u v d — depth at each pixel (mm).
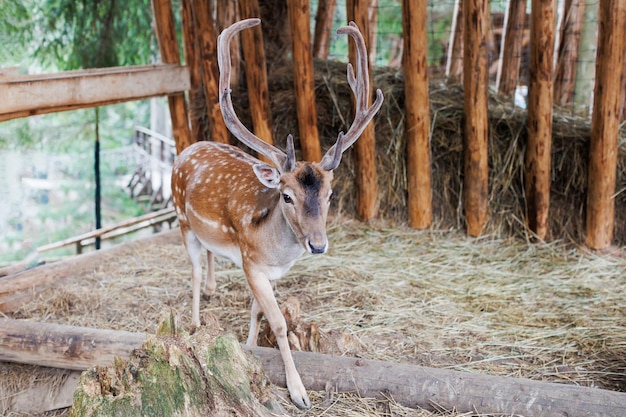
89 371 3104
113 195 12359
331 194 3268
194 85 6145
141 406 2973
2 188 10758
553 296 4723
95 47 7195
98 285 5004
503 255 5402
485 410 3262
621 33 4824
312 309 4574
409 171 5758
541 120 5219
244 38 5754
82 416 2986
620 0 4754
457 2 6961
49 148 9117
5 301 4660
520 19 5879
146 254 5570
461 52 6676
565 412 3158
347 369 3471
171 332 3084
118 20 7246
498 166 5621
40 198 11977
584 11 5879
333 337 3930
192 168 4109
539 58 5082
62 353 3783
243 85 6480
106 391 3029
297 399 3332
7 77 4656
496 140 5629
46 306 4680
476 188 5559
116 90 5270
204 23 5789
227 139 6172
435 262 5336
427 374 3396
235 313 4543
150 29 7516
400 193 5973
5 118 4559
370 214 6004
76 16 7109
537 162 5328
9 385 3936
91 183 11617
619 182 5324
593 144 5133
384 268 5234
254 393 3123
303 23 5598
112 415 2973
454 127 5672
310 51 5723
